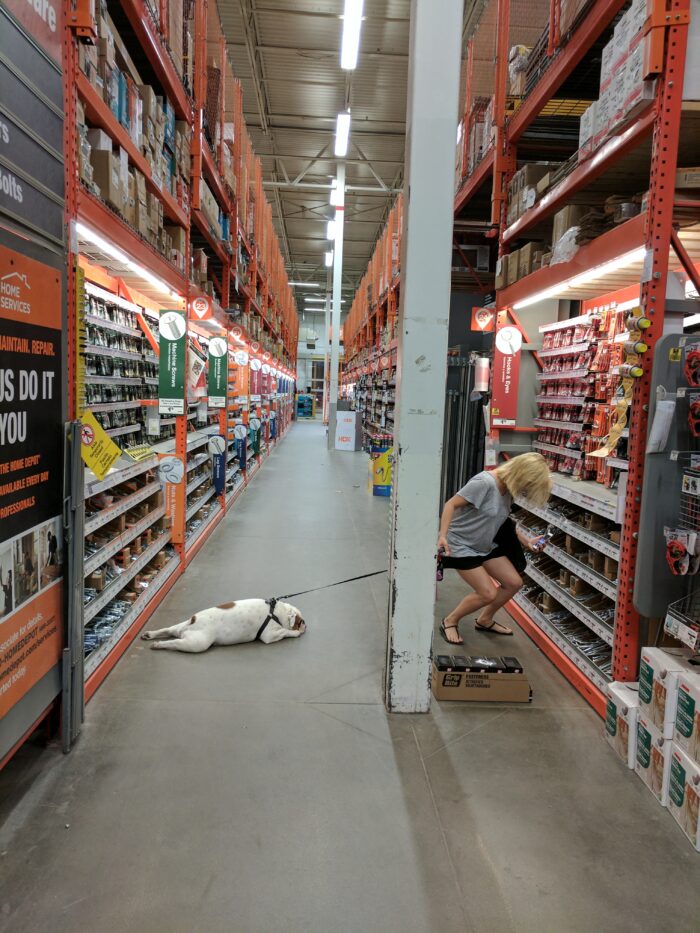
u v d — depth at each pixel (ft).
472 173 18.95
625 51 8.94
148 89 11.79
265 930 5.56
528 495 10.99
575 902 6.02
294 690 10.35
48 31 7.14
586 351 12.94
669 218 8.30
